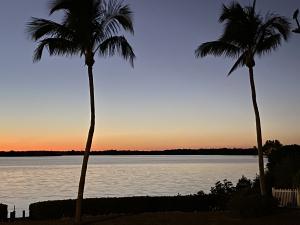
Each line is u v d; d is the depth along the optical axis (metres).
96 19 20.48
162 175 111.44
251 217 20.88
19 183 85.62
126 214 22.61
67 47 20.27
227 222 20.27
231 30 23.67
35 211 23.91
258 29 23.91
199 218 21.11
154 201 25.22
